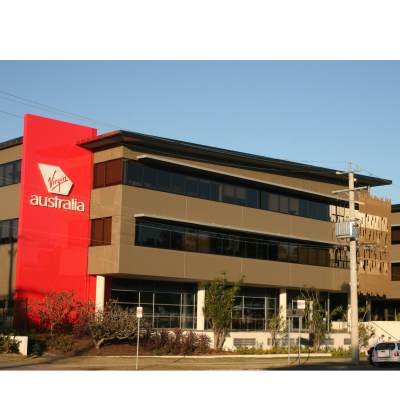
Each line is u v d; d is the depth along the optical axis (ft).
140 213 106.52
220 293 111.65
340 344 136.87
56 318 102.06
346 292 148.56
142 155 107.65
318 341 126.62
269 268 128.06
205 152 116.98
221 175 120.26
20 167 109.09
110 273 104.32
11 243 105.50
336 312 142.00
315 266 138.92
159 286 116.67
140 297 113.60
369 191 157.28
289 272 132.26
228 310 109.50
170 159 112.47
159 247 108.99
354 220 100.89
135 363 82.64
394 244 176.96
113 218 105.29
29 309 99.91
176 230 112.68
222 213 120.78
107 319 95.25
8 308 102.22
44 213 105.70
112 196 106.52
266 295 133.90
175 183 113.91
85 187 111.55
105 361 83.05
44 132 107.76
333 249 144.87
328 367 90.17
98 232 108.99
